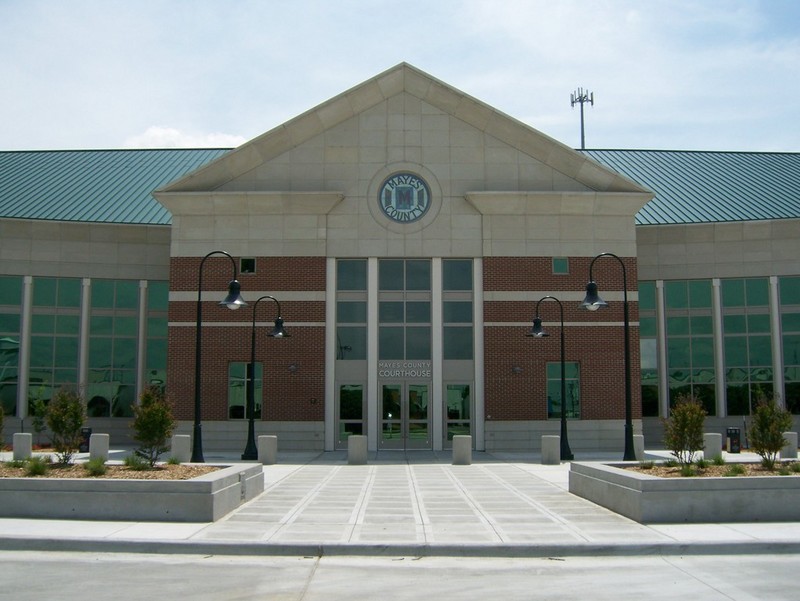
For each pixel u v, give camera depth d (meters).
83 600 9.81
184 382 34.12
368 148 35.34
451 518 15.70
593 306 26.31
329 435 34.09
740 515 15.20
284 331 32.09
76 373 37.78
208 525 14.70
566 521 15.33
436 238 34.94
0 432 22.59
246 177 35.28
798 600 9.91
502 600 9.92
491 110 35.16
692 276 38.66
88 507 15.11
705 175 45.00
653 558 12.57
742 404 37.84
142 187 42.53
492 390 34.19
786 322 37.81
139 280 38.66
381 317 34.75
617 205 34.84
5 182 42.28
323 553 12.73
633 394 34.41
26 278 37.53
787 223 37.78
